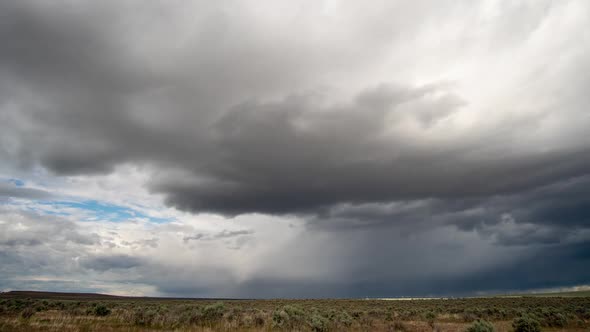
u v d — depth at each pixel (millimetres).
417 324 29453
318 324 23594
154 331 21500
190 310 32969
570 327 27562
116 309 36625
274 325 24859
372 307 56656
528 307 49688
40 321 24750
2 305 36781
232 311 32312
